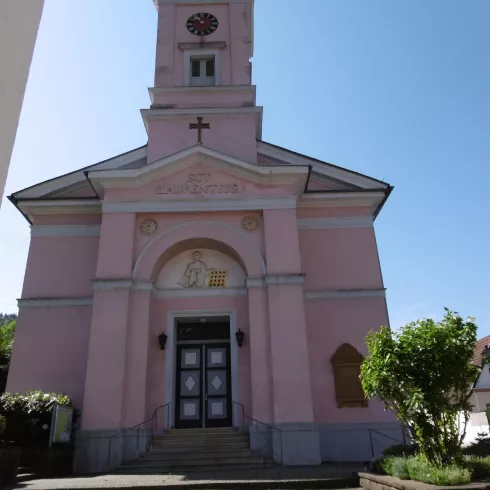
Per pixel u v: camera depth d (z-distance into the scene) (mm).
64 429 12617
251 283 15148
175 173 16375
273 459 12969
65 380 15117
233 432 14070
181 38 20750
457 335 7797
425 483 6910
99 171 15922
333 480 9734
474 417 24297
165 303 15844
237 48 20469
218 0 21344
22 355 15398
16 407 11906
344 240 17156
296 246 15422
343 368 15258
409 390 7594
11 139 1851
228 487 9516
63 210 17250
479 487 6289
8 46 1833
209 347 16172
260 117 19781
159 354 15117
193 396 15570
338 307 16156
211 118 18891
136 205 15859
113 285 14734
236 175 16328
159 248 15617
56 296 16141
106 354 13938
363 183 18031
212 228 15930
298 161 18641
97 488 9078
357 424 14664
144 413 13648
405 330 8117
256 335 14508
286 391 13695
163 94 19516
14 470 9266
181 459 12656
